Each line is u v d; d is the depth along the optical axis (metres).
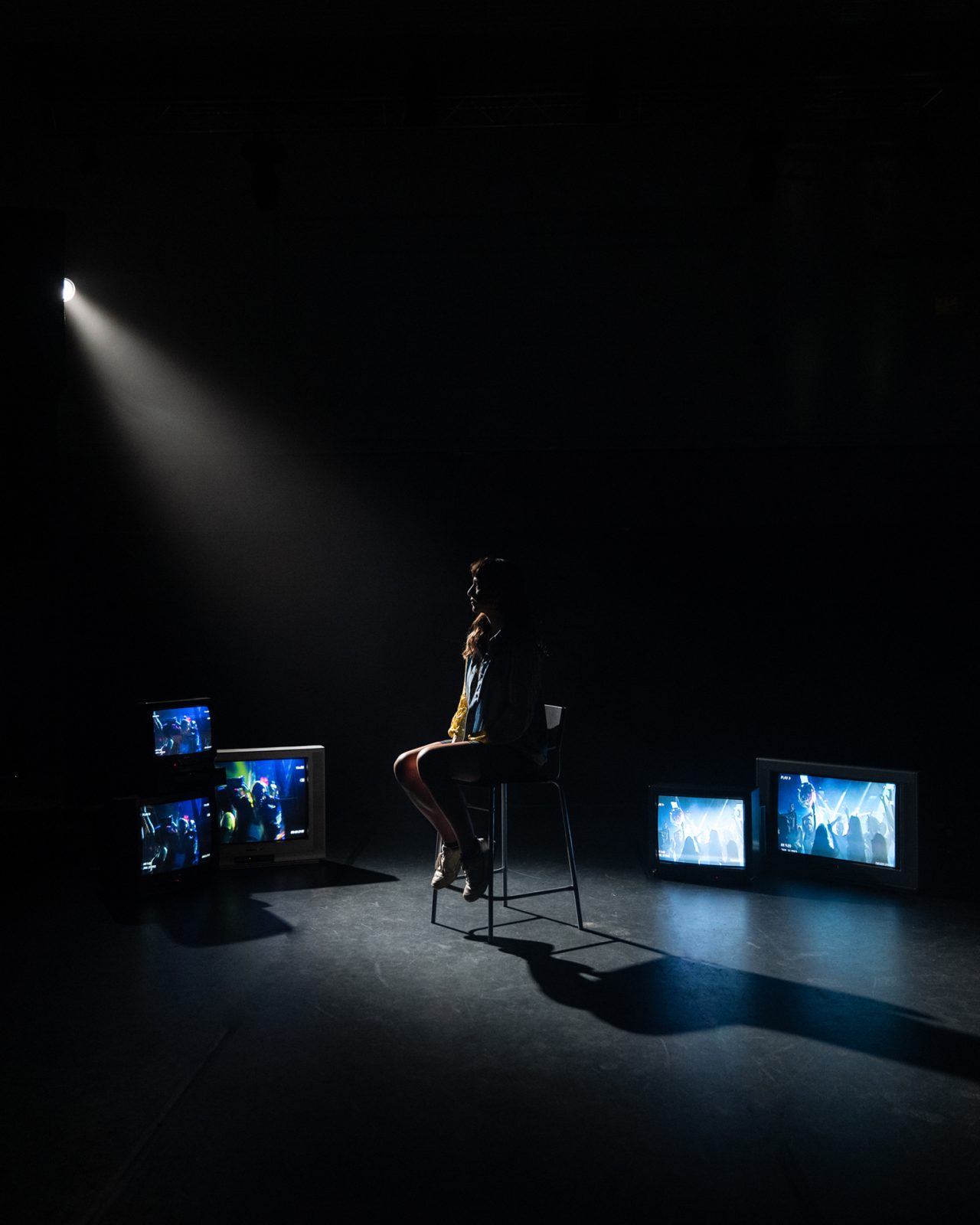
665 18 4.07
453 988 3.05
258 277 5.59
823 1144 2.11
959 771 5.98
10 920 3.84
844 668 6.09
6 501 4.29
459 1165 2.04
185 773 4.35
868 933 3.61
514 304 5.61
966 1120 2.21
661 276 5.52
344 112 4.97
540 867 4.66
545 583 6.23
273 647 6.28
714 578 6.17
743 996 2.98
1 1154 2.09
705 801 4.34
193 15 4.05
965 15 4.11
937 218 5.30
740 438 5.86
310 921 3.80
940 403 5.58
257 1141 2.14
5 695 7.21
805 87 4.74
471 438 5.88
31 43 4.35
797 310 5.49
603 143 5.30
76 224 5.46
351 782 6.29
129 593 6.19
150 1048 2.63
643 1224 1.83
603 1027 2.75
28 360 4.28
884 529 6.01
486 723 3.45
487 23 4.12
